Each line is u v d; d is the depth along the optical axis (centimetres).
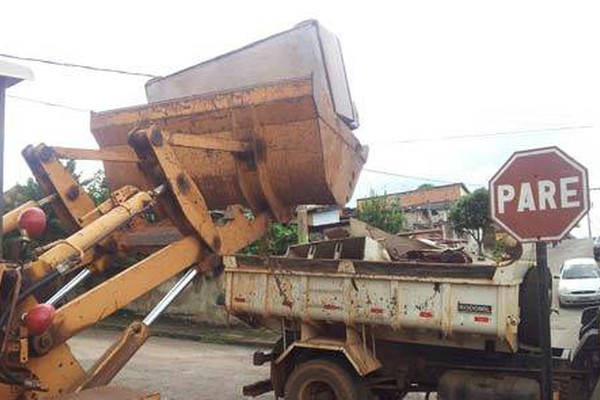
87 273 581
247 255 827
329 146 651
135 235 613
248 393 834
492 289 659
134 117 712
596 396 648
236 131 660
